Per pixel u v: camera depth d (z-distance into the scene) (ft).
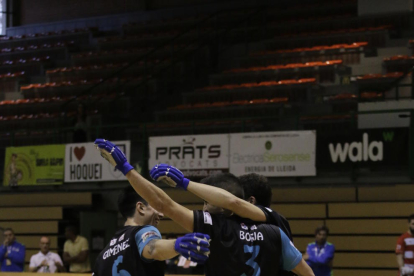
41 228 54.75
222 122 59.52
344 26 75.10
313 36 73.20
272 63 72.33
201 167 49.90
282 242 12.31
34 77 87.40
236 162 48.91
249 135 48.75
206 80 75.66
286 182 48.16
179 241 10.46
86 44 93.91
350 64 67.31
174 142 51.11
